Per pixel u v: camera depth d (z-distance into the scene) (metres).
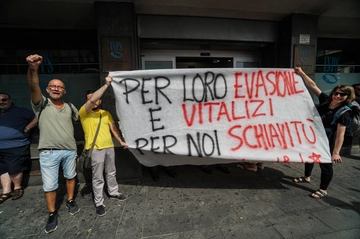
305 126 2.73
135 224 2.24
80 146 3.37
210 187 3.04
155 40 4.07
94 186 2.45
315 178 3.30
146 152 2.66
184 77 2.61
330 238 1.97
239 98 2.70
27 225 2.29
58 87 2.30
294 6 3.86
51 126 2.29
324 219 2.25
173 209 2.50
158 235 2.06
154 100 2.57
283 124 2.72
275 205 2.54
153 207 2.55
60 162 2.41
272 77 2.75
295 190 2.92
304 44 4.16
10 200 2.83
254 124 2.69
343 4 3.92
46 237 2.09
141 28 3.88
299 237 1.99
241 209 2.47
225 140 2.64
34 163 3.20
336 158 2.55
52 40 4.09
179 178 3.36
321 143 2.69
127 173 3.29
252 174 3.47
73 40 4.15
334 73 5.03
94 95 2.30
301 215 2.33
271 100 2.74
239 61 4.93
